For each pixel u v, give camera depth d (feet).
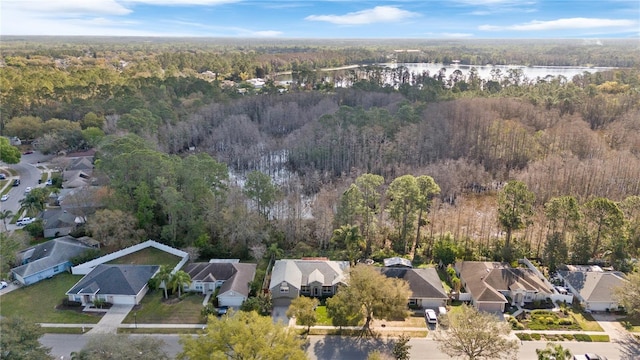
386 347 152.25
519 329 162.30
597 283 180.75
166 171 232.53
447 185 278.26
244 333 117.39
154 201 225.15
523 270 191.42
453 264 205.77
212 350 116.47
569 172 281.33
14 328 123.13
